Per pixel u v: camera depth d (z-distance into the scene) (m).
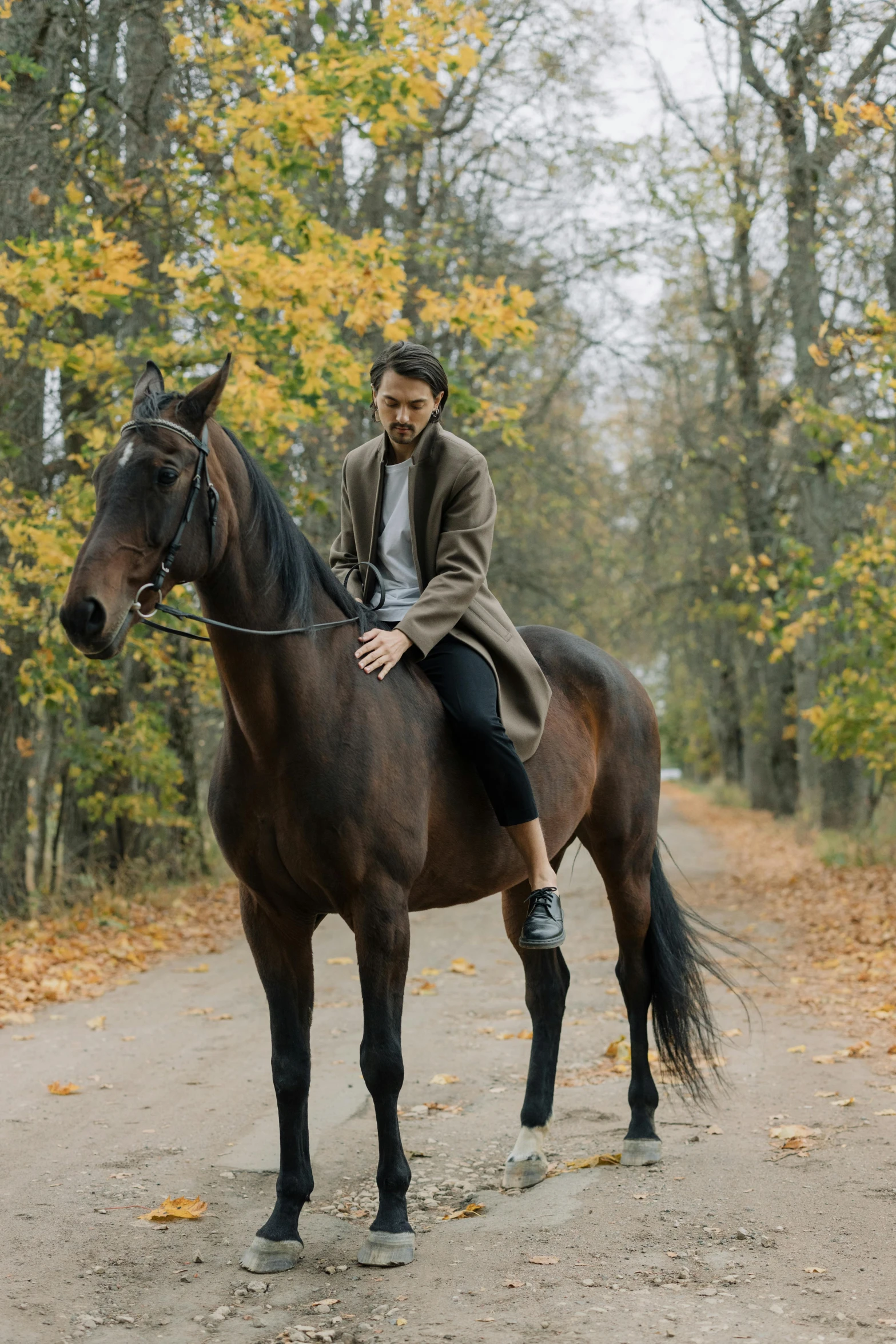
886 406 11.55
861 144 11.93
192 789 14.10
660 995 4.45
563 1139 4.59
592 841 4.63
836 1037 6.12
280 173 9.15
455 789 3.77
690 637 29.56
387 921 3.39
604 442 25.39
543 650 4.59
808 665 13.77
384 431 3.98
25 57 9.13
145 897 12.13
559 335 18.52
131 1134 4.72
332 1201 3.97
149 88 10.43
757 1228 3.49
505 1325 2.90
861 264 12.77
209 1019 7.05
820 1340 2.74
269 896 3.50
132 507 3.03
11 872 10.32
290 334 8.73
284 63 8.98
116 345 10.80
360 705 3.48
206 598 3.35
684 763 54.22
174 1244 3.58
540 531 20.41
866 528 12.28
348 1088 5.38
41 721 12.79
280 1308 3.13
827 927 10.24
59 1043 6.41
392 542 3.99
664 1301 3.00
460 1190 4.04
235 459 3.39
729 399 20.69
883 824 17.00
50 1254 3.48
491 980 8.26
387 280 8.56
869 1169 3.96
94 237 7.74
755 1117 4.71
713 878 15.09
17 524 8.38
